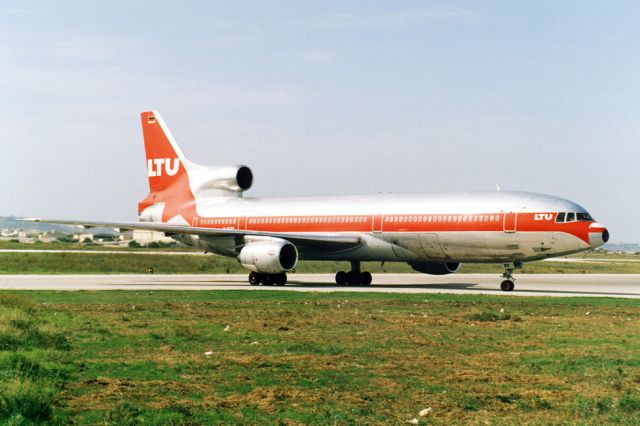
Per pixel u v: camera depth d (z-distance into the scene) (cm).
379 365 1903
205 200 6269
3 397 1351
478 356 2048
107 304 3525
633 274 8025
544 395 1559
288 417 1378
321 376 1759
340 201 5553
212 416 1384
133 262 7956
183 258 8338
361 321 2864
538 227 4572
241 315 3069
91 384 1647
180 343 2277
